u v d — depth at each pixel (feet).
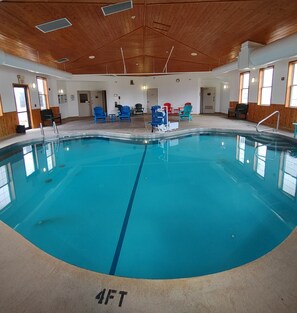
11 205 13.44
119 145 27.12
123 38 26.16
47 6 15.93
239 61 26.00
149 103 56.34
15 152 24.50
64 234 10.55
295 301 5.05
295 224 10.93
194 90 53.93
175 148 25.18
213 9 17.98
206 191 14.70
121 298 5.22
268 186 15.23
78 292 5.41
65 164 20.84
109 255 9.07
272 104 31.86
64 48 26.89
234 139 28.30
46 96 41.57
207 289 5.42
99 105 55.42
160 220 11.51
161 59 38.14
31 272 6.06
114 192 14.92
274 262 6.23
